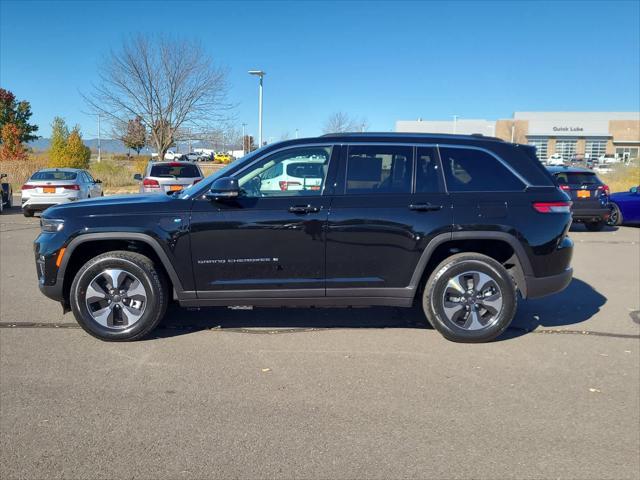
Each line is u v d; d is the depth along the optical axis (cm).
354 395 404
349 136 519
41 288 510
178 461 316
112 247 526
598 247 1132
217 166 4759
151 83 3328
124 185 3061
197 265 499
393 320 589
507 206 507
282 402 392
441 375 442
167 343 512
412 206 500
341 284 505
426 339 529
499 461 318
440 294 509
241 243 496
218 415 372
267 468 309
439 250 526
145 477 300
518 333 550
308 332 548
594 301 677
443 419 368
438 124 7644
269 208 496
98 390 409
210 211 496
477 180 517
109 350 492
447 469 309
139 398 397
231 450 328
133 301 509
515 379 435
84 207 508
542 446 335
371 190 507
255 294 505
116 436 343
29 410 377
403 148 517
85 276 500
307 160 512
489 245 536
